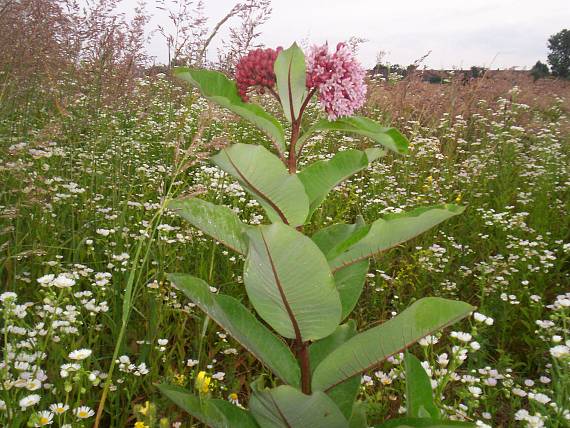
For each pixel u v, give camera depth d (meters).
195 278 1.76
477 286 4.41
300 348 1.91
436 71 10.20
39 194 3.80
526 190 6.81
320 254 1.63
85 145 5.53
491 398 2.89
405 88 8.87
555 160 7.65
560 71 24.66
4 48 5.39
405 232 1.81
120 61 5.84
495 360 3.53
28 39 5.48
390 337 1.68
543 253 4.84
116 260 3.70
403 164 6.97
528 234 5.36
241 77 2.16
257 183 1.84
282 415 1.73
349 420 2.02
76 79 5.72
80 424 2.15
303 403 1.66
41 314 2.63
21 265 3.50
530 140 9.38
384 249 1.88
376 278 4.11
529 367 3.39
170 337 3.23
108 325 3.19
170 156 6.09
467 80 9.92
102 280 3.22
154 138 6.89
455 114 9.24
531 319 3.70
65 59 5.79
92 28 5.77
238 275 3.89
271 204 1.91
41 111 5.95
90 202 4.44
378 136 1.96
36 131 5.26
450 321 1.59
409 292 4.36
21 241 3.47
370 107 9.11
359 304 4.07
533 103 11.02
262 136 7.34
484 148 8.10
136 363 2.93
